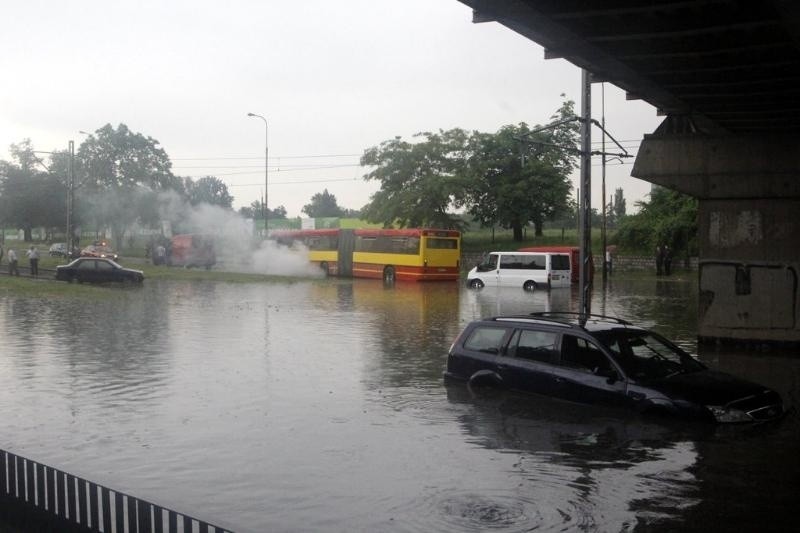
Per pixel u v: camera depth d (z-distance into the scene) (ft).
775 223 62.75
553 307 97.66
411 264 154.61
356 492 25.84
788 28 34.55
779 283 62.64
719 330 64.59
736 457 29.71
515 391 40.47
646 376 36.42
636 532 22.18
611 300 111.34
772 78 45.42
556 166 234.38
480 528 22.54
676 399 34.30
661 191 211.61
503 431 33.86
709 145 64.13
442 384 45.11
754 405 34.76
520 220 234.79
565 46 40.83
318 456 30.25
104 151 270.26
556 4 36.11
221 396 41.93
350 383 45.70
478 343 43.04
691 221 188.65
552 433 33.40
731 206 64.13
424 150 232.53
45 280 138.21
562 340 39.17
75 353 57.57
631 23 38.06
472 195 235.81
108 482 27.12
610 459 29.53
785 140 62.13
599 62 43.75
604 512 23.80
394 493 25.70
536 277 138.21
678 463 28.96
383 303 105.09
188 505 24.73
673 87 48.60
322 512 23.95
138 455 30.50
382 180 237.66
